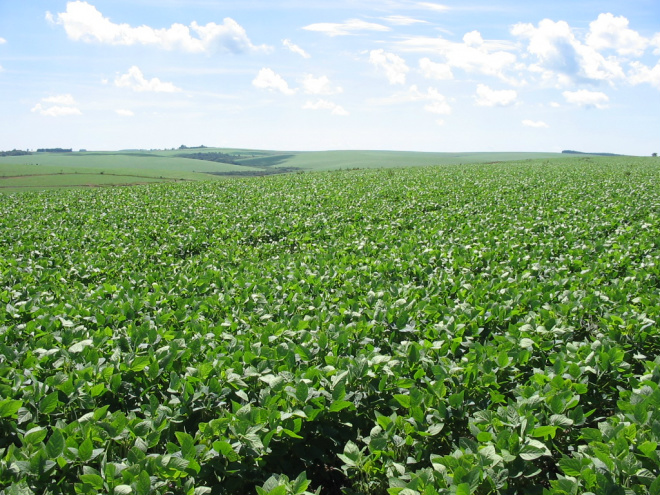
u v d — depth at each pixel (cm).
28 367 573
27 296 940
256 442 416
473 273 1070
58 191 4069
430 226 1747
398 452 444
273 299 853
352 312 728
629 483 358
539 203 2261
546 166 6128
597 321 761
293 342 636
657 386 485
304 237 1683
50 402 466
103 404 525
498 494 370
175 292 945
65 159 17600
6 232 1966
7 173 9044
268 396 486
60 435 395
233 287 941
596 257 1148
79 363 576
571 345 594
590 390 541
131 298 866
